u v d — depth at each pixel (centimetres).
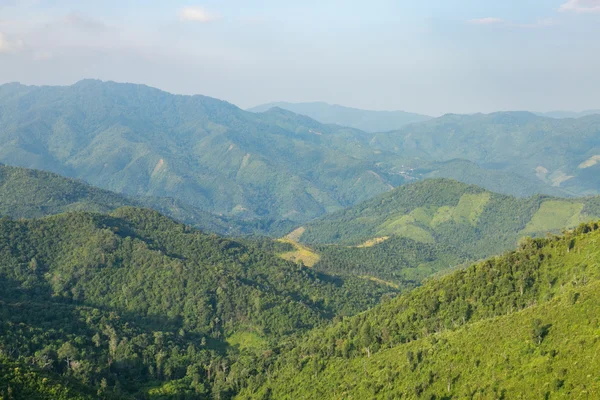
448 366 13512
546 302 13875
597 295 12462
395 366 14850
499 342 13162
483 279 17212
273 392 17350
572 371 10888
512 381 11725
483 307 16162
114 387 17088
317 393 15862
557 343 11962
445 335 15100
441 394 12738
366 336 17238
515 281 16612
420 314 17400
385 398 13762
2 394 12488
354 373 15912
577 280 14938
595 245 16088
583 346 11300
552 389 10775
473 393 12144
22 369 13850
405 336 16738
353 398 14525
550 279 16050
